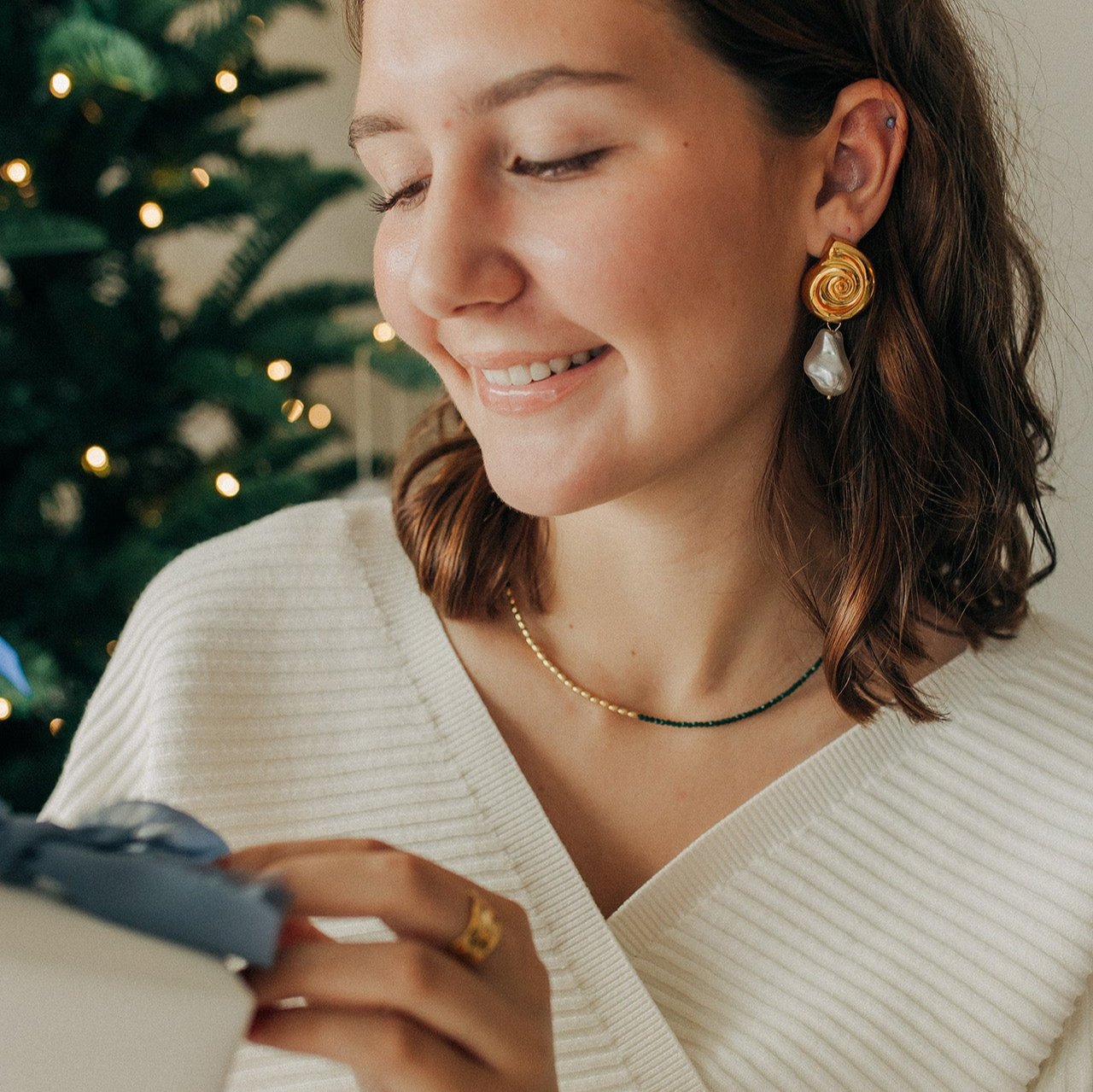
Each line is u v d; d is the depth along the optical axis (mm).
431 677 1000
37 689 1840
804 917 906
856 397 951
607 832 957
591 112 720
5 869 431
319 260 3383
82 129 1979
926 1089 864
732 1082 850
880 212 896
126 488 2145
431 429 1207
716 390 804
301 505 1150
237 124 2205
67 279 2035
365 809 959
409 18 719
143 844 470
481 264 751
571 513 819
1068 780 959
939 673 1005
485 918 542
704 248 765
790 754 968
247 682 1002
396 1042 515
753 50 774
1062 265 1508
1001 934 908
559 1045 866
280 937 529
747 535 912
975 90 990
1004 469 1040
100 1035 387
